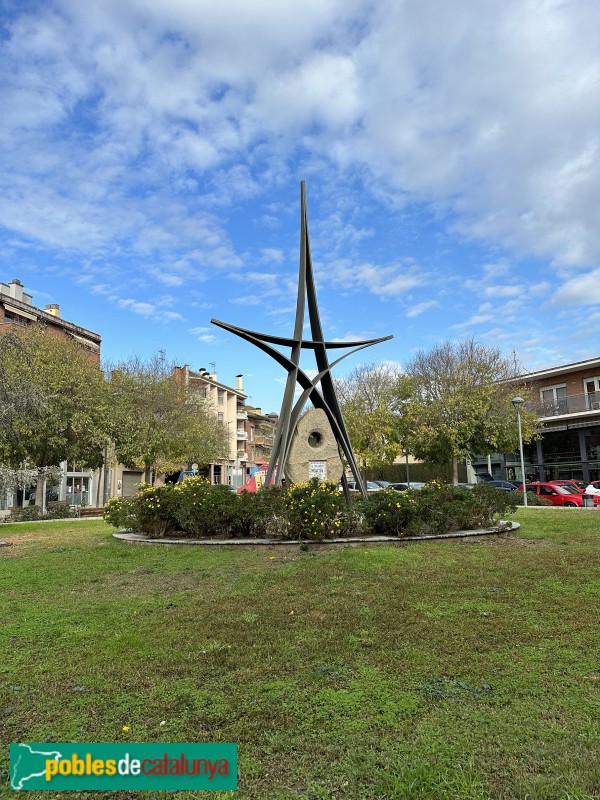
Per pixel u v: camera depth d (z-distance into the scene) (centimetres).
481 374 3047
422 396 3172
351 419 3550
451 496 1051
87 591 671
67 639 482
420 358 3356
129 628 509
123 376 2988
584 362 3378
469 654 426
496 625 493
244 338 1206
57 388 2238
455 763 280
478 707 340
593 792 254
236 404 6081
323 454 1304
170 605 591
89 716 339
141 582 712
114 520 1129
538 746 293
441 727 317
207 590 652
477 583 651
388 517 974
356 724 321
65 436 2353
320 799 257
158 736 314
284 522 952
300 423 1311
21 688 382
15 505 2683
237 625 509
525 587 630
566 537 1030
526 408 3073
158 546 972
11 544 1178
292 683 381
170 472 3819
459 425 2816
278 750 298
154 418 2995
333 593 616
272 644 458
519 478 3947
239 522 989
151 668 412
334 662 417
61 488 3344
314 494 962
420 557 811
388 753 292
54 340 2598
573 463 3431
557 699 347
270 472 1205
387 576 695
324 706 345
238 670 406
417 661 414
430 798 254
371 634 477
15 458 2170
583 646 438
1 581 739
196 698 360
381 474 4478
